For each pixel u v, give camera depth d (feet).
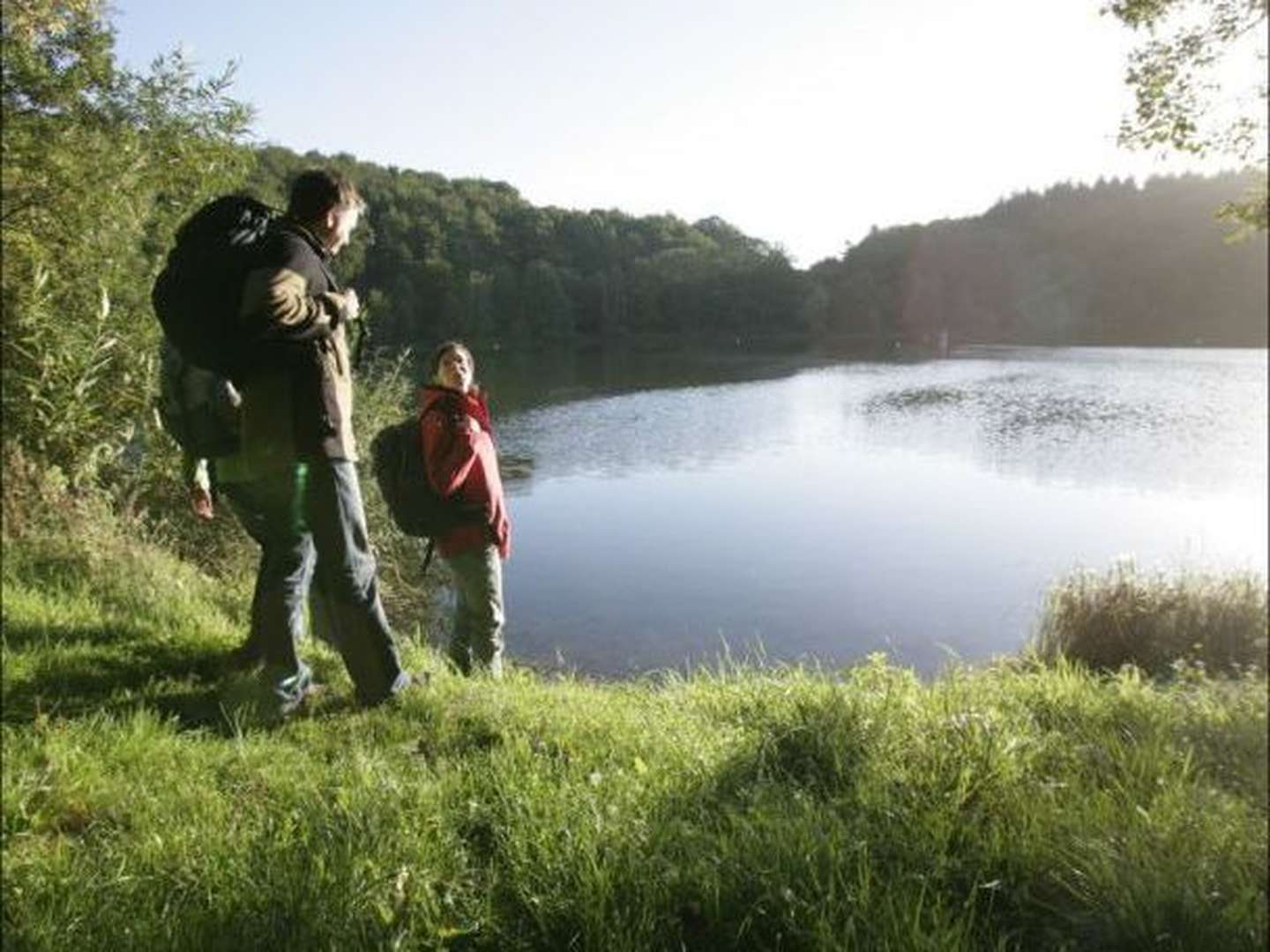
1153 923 7.20
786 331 400.67
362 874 7.55
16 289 24.48
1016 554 45.19
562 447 81.00
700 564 42.27
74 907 7.16
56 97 24.79
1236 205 31.58
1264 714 13.32
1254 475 69.67
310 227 11.29
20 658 12.67
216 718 11.69
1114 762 10.65
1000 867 8.20
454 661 16.48
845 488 63.05
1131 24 29.07
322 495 11.33
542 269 352.49
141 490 26.16
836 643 32.07
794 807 9.09
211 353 10.62
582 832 8.14
